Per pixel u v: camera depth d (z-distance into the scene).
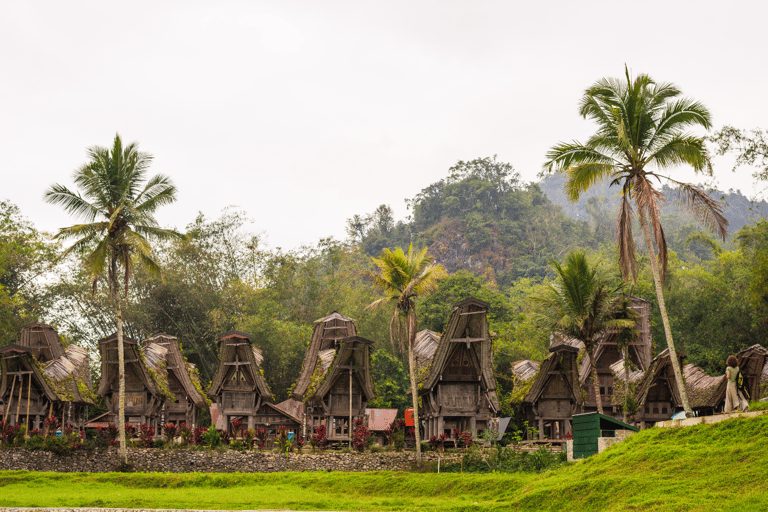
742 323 56.78
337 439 41.75
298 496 28.92
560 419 44.41
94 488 30.88
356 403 43.06
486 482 28.19
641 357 50.91
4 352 39.91
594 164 30.70
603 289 38.31
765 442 19.05
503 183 166.75
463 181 165.00
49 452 35.66
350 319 49.41
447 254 148.88
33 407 42.38
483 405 41.56
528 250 146.00
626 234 30.05
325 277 74.94
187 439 37.62
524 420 48.28
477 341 41.25
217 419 49.16
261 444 38.69
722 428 21.34
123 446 35.41
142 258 37.53
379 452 37.62
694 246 124.00
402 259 36.91
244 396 44.06
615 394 46.19
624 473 21.25
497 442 42.22
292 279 69.69
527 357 60.44
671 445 22.03
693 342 59.91
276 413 46.59
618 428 29.91
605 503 19.50
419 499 28.42
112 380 43.81
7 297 53.88
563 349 43.66
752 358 39.12
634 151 30.39
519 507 21.86
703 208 28.94
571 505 20.44
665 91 30.33
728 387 22.55
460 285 67.81
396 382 57.47
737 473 18.05
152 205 37.28
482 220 152.75
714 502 16.80
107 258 37.47
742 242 54.72
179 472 35.66
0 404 41.09
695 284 63.19
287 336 58.97
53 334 46.22
